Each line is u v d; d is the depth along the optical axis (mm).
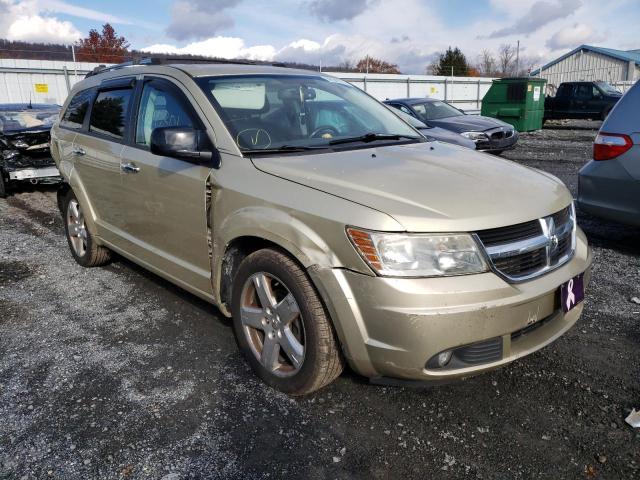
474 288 2334
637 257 4918
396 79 29234
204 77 3527
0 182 9102
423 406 2771
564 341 3391
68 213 5148
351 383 2994
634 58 37719
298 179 2742
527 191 2742
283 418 2701
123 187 3920
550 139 16984
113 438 2578
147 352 3414
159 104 3656
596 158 4887
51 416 2764
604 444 2451
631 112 4656
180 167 3312
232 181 2963
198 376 3113
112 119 4188
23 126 9352
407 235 2330
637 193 4621
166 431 2621
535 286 2494
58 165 5020
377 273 2334
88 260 4949
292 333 2816
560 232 2738
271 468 2357
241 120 3260
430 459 2391
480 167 3025
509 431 2561
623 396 2803
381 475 2305
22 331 3781
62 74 22453
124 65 4562
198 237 3283
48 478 2324
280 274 2719
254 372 3109
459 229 2359
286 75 3889
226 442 2531
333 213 2473
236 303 3061
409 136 3760
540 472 2297
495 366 2465
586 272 2873
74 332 3736
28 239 6379
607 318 3684
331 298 2467
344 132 3584
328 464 2375
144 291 4461
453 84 31297
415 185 2621
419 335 2295
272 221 2682
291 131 3373
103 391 2980
